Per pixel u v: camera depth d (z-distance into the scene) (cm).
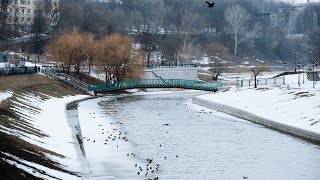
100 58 14212
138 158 5812
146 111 10312
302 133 7519
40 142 5659
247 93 11700
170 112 10262
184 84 14225
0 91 8350
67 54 13888
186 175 5144
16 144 4853
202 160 5828
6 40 17112
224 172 5312
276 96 10581
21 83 10256
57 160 5119
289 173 5322
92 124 8062
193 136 7388
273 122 8419
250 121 9162
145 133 7481
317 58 19525
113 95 13825
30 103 8669
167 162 5681
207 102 11656
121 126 8062
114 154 5941
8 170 3816
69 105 10800
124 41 14588
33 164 4434
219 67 18575
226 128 8250
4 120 5888
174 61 19762
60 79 13100
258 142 7012
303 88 11338
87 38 14612
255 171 5381
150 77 15462
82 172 4966
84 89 13238
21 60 14800
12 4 19175
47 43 17525
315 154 6250
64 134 6812
